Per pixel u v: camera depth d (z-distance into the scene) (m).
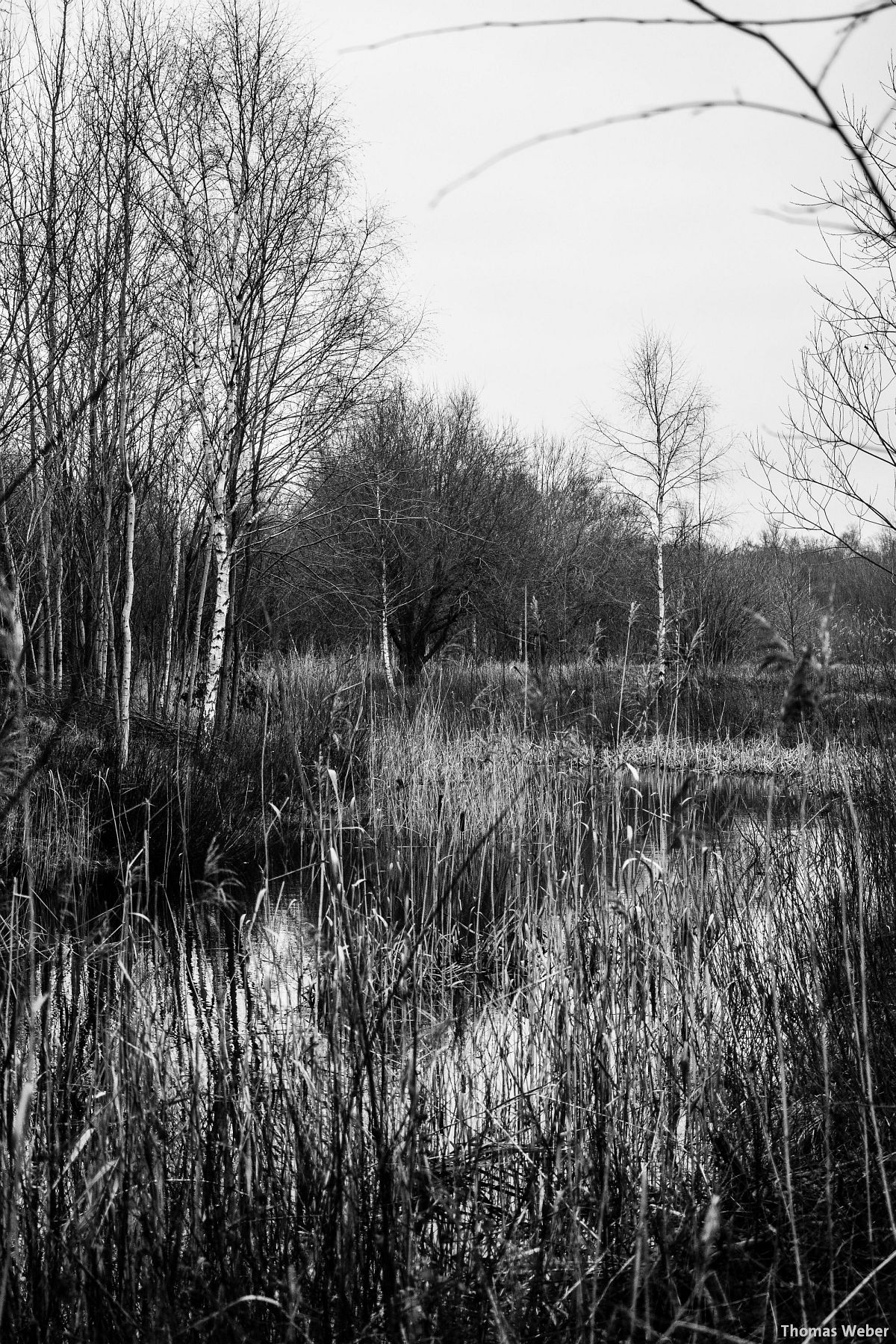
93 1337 2.46
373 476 18.17
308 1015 3.74
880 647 7.05
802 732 3.21
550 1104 3.48
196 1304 2.54
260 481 12.64
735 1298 2.76
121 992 3.41
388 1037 3.54
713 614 20.00
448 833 7.53
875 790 5.46
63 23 9.09
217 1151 2.99
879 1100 3.34
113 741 9.20
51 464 8.04
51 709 8.47
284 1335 2.49
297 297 12.57
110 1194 2.72
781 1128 3.35
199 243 12.19
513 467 25.03
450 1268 2.87
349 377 12.88
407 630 21.98
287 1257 2.74
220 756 9.52
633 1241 2.95
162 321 11.41
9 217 7.85
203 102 12.26
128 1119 2.91
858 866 2.88
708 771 6.30
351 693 9.77
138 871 4.02
